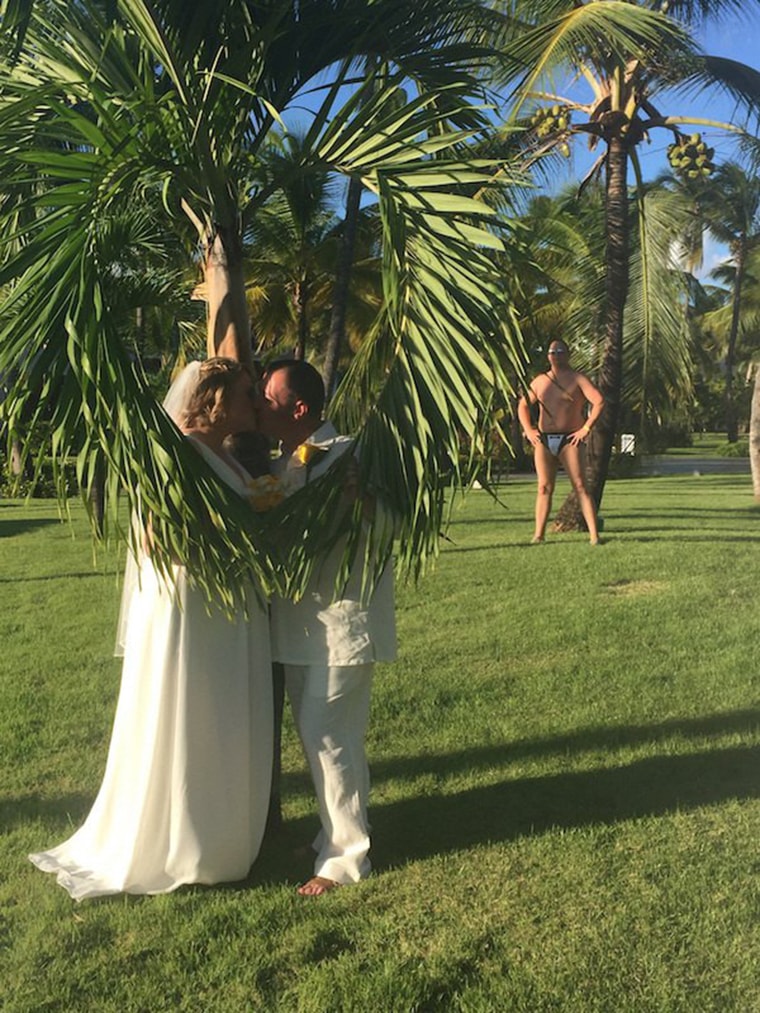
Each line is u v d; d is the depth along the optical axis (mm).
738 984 2631
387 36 3607
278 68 3648
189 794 3168
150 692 3203
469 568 8766
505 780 4109
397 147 3104
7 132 2877
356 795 3355
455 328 2930
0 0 2898
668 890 3123
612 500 15992
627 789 3945
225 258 3549
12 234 2738
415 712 4992
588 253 12195
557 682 5363
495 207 3285
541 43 6395
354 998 2627
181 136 3131
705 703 4938
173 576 2908
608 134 10742
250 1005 2637
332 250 21156
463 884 3242
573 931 2922
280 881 3344
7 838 3672
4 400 2645
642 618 6645
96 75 2908
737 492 18172
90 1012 2629
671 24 6367
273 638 3365
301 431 3355
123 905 3172
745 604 6969
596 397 9688
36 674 6012
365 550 3291
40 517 16203
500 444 3031
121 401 2688
